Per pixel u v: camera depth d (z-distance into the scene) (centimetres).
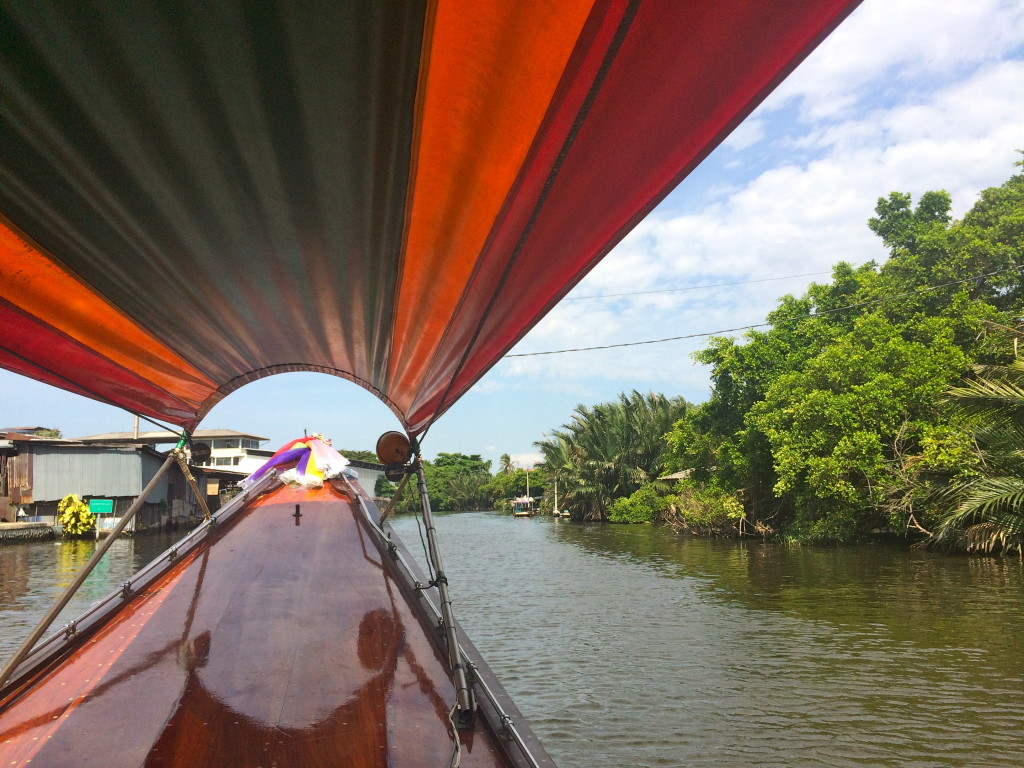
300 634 343
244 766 240
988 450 1916
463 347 327
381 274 296
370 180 231
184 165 223
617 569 2116
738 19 151
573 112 179
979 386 1773
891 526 2380
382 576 430
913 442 2344
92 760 243
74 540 2864
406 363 390
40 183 230
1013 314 2438
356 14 162
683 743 757
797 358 2816
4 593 1566
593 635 1238
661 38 155
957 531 2070
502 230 236
